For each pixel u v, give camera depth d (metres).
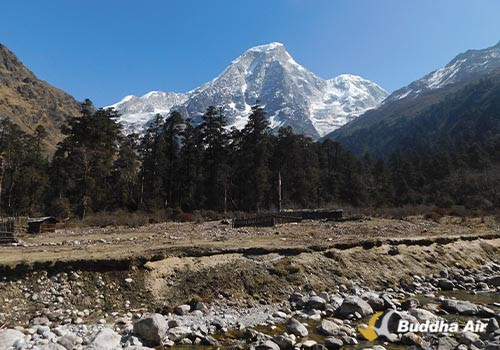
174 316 11.97
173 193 64.06
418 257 20.50
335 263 17.42
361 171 91.44
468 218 44.41
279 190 58.19
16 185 57.38
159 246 17.59
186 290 13.69
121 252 15.35
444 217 44.94
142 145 68.56
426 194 80.94
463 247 23.91
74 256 14.41
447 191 78.88
